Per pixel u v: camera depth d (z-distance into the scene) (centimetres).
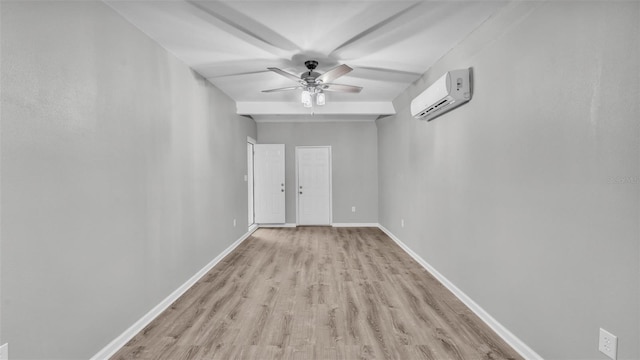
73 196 183
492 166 241
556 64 176
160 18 234
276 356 205
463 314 264
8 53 147
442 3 217
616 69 141
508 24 218
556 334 178
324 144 687
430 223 372
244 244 523
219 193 434
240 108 522
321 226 690
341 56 318
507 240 224
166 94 292
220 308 277
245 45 288
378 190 682
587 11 155
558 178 175
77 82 186
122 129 227
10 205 148
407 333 233
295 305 282
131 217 237
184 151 327
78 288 186
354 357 203
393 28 256
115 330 217
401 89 454
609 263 146
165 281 284
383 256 446
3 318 146
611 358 145
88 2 195
